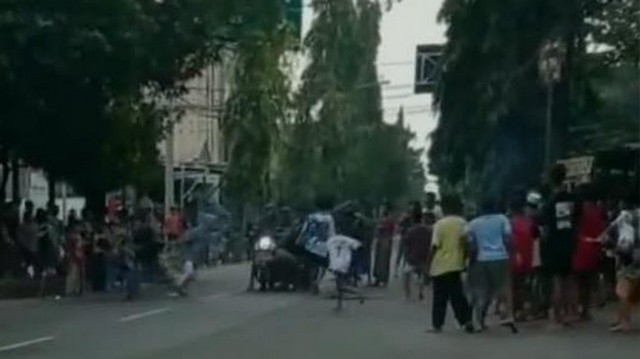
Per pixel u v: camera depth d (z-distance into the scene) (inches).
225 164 2566.4
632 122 1616.6
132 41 1343.5
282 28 1583.4
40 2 1304.1
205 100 2832.2
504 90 1354.6
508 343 814.5
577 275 914.7
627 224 875.4
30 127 1455.5
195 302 1248.8
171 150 2175.2
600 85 1509.6
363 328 932.6
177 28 1437.0
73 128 1492.4
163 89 1573.6
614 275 1037.8
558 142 1369.3
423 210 1322.6
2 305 1214.9
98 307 1181.1
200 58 1546.5
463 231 889.5
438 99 1439.5
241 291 1434.5
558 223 906.7
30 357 750.5
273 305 1195.9
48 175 1640.0
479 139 1481.3
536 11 1277.1
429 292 1376.7
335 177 3009.4
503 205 1096.8
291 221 1920.5
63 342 841.5
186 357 742.5
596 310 1055.0
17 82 1349.7
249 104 2380.7
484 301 893.8
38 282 1385.3
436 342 823.7
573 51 1278.3
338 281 1133.1
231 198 2460.6
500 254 885.2
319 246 1369.3
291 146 2910.9
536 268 935.7
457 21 1371.8
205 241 2023.9
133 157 1688.0
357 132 3186.5
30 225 1430.9
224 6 1470.2
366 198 3265.3
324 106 3021.7
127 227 1489.9
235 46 1573.6
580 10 1264.8
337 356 743.7
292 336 870.4
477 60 1373.0
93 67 1350.9
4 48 1298.0
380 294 1365.7
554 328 906.1
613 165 1278.3
